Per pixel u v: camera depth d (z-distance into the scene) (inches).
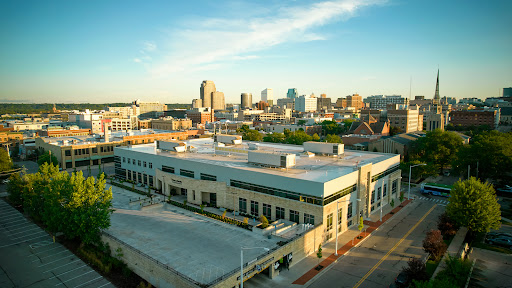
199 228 2242.9
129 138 5580.7
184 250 1884.8
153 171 3380.9
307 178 2256.4
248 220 2406.5
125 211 2650.1
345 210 2363.4
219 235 2111.2
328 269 1819.6
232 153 3420.3
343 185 2301.9
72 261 1921.8
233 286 1501.0
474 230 2151.8
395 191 3228.3
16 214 2790.4
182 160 3009.4
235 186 2613.2
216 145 3863.2
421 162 4060.0
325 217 2126.0
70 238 2080.5
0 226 2500.0
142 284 1600.6
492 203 2169.0
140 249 1899.6
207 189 2748.5
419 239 2222.0
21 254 2015.3
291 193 2251.5
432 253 1879.9
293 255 1860.2
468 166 3257.9
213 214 2501.2
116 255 1899.6
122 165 3875.5
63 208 2063.2
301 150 3639.3
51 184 2151.8
